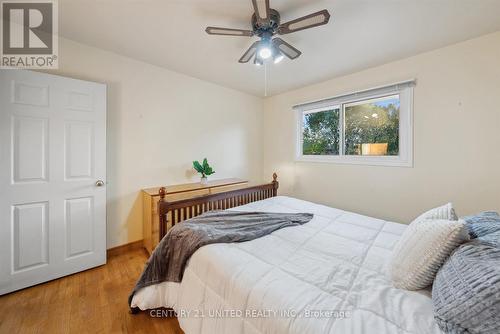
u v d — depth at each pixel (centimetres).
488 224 98
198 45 207
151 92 254
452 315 64
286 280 95
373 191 259
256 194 252
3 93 159
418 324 70
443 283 75
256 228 150
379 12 156
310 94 318
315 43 199
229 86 326
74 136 192
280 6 149
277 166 370
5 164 162
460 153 200
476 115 191
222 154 332
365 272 104
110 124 226
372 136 265
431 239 87
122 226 237
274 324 77
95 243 207
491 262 67
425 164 219
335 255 119
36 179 175
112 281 185
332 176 298
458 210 202
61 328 135
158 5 152
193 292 115
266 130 387
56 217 185
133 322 140
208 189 265
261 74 277
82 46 206
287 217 175
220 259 110
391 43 199
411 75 224
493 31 179
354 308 79
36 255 176
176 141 279
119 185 234
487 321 58
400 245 102
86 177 200
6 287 164
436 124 211
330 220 176
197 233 133
